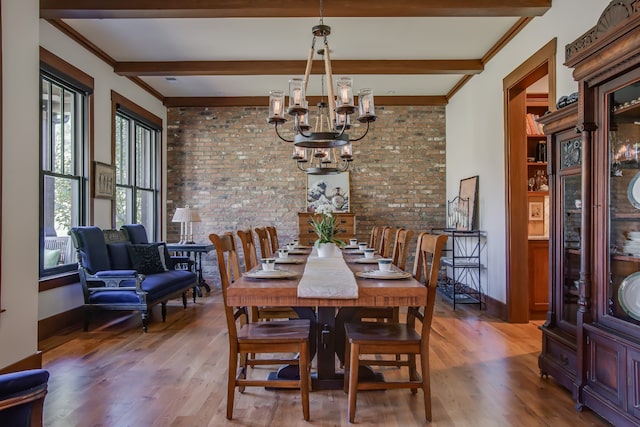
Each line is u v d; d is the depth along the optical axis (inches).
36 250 113.3
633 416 79.0
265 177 268.7
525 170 177.0
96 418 91.0
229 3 138.1
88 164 183.2
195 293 223.0
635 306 82.5
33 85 113.1
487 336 156.2
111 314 193.6
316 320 112.5
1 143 100.6
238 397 102.6
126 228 201.2
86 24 163.3
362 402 99.8
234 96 265.1
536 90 209.5
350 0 138.6
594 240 92.9
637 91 81.4
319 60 200.7
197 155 269.6
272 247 181.5
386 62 200.4
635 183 83.6
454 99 251.9
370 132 268.5
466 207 225.0
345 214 250.7
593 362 91.8
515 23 162.6
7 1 103.6
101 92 193.6
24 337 108.3
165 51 190.2
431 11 139.9
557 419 90.9
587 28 121.2
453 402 99.5
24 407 52.8
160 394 104.0
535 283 184.9
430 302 88.7
